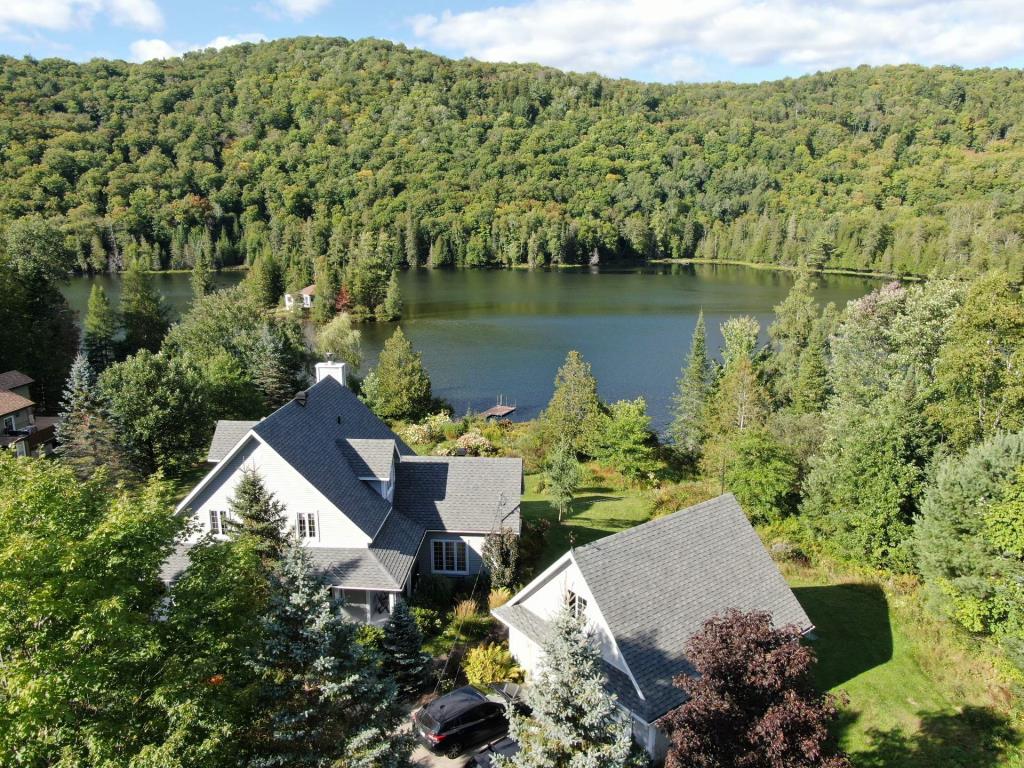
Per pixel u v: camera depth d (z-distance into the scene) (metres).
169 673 14.64
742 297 141.75
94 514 16.09
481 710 20.27
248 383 53.84
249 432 26.58
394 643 21.89
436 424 58.34
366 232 181.25
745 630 15.29
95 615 13.40
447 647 25.27
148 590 15.61
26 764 12.85
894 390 40.69
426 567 31.45
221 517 27.95
